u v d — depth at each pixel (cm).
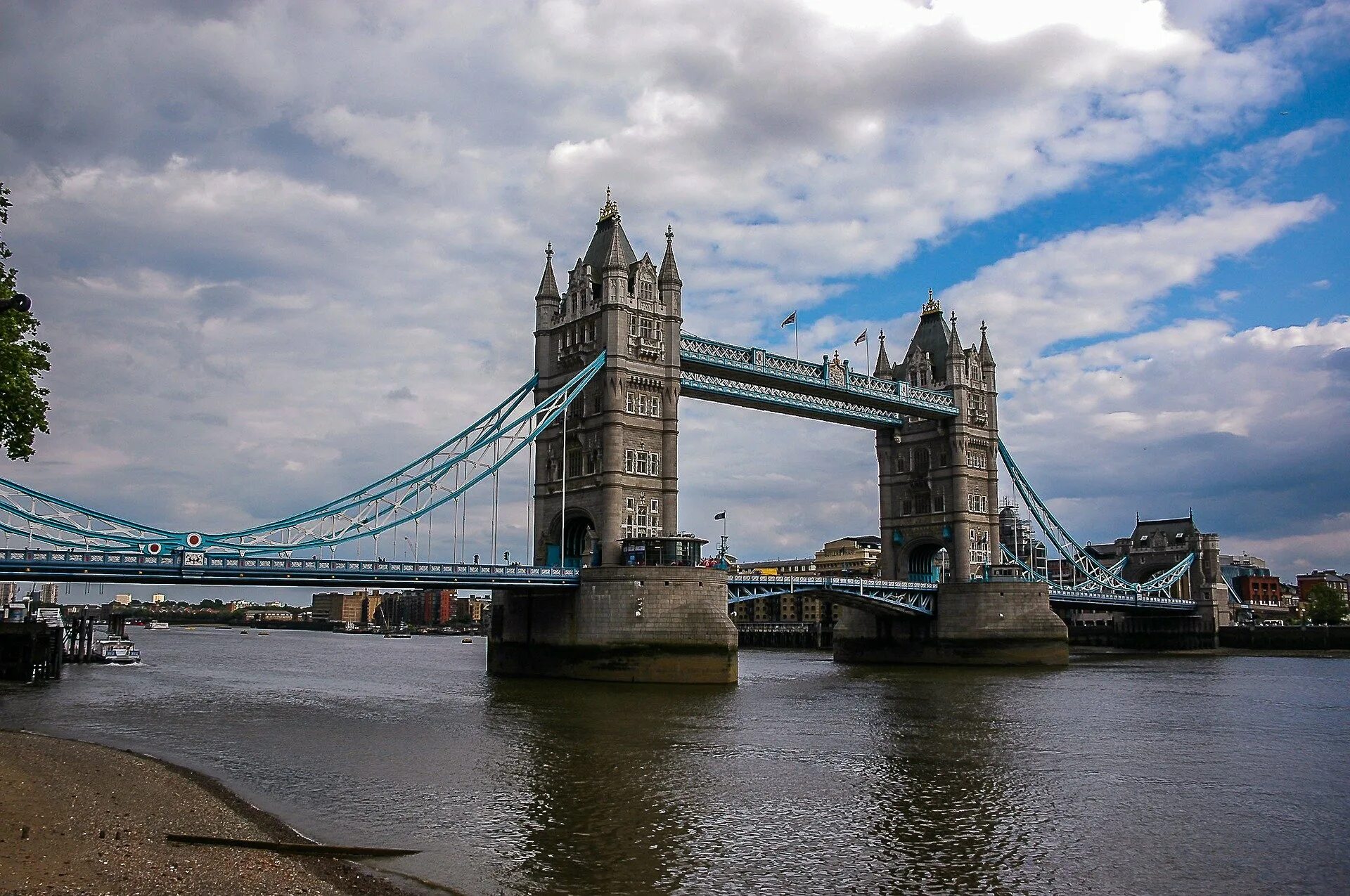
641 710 6931
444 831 3481
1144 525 19300
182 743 5378
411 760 4850
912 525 14075
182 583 7750
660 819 3697
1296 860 3331
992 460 14075
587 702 7469
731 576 10744
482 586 8888
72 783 3859
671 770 4628
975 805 4019
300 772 4534
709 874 3045
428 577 8550
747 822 3681
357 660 15050
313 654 17150
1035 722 6569
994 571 13425
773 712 6938
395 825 3553
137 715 6662
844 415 12888
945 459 13750
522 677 9838
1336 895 2989
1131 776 4706
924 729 6125
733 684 9150
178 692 8462
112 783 3947
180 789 3950
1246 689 9119
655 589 9081
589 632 9250
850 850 3338
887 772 4691
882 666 12662
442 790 4141
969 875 3103
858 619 13900
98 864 2698
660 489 10144
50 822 3150
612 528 9700
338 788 4166
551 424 10612
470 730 5859
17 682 9350
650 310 10319
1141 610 17138
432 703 7356
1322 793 4362
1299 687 9444
